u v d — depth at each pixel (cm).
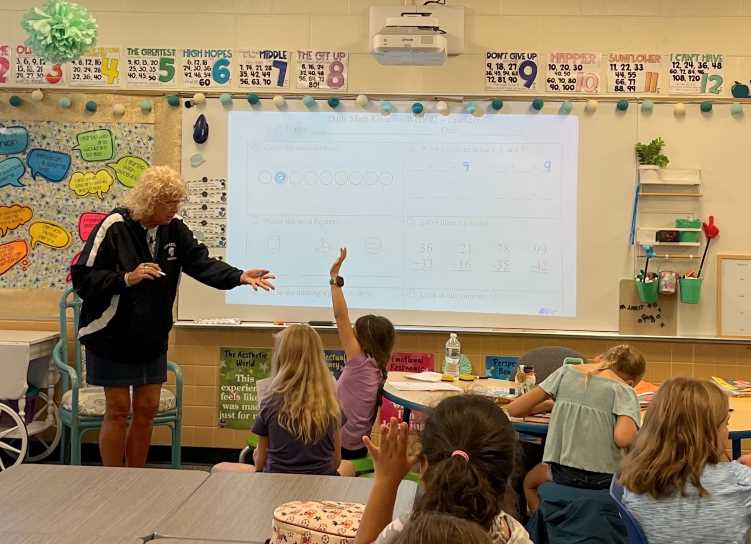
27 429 477
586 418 307
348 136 507
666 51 495
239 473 265
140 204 365
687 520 225
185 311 514
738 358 491
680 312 493
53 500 235
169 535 209
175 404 451
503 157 502
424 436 170
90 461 516
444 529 115
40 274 515
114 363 370
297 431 298
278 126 509
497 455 164
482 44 500
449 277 506
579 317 500
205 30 509
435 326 507
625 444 297
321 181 509
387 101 504
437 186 505
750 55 492
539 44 498
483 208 504
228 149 510
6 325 514
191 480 256
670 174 493
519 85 498
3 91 512
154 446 518
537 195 501
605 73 496
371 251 509
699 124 494
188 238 390
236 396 512
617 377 315
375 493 176
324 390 304
